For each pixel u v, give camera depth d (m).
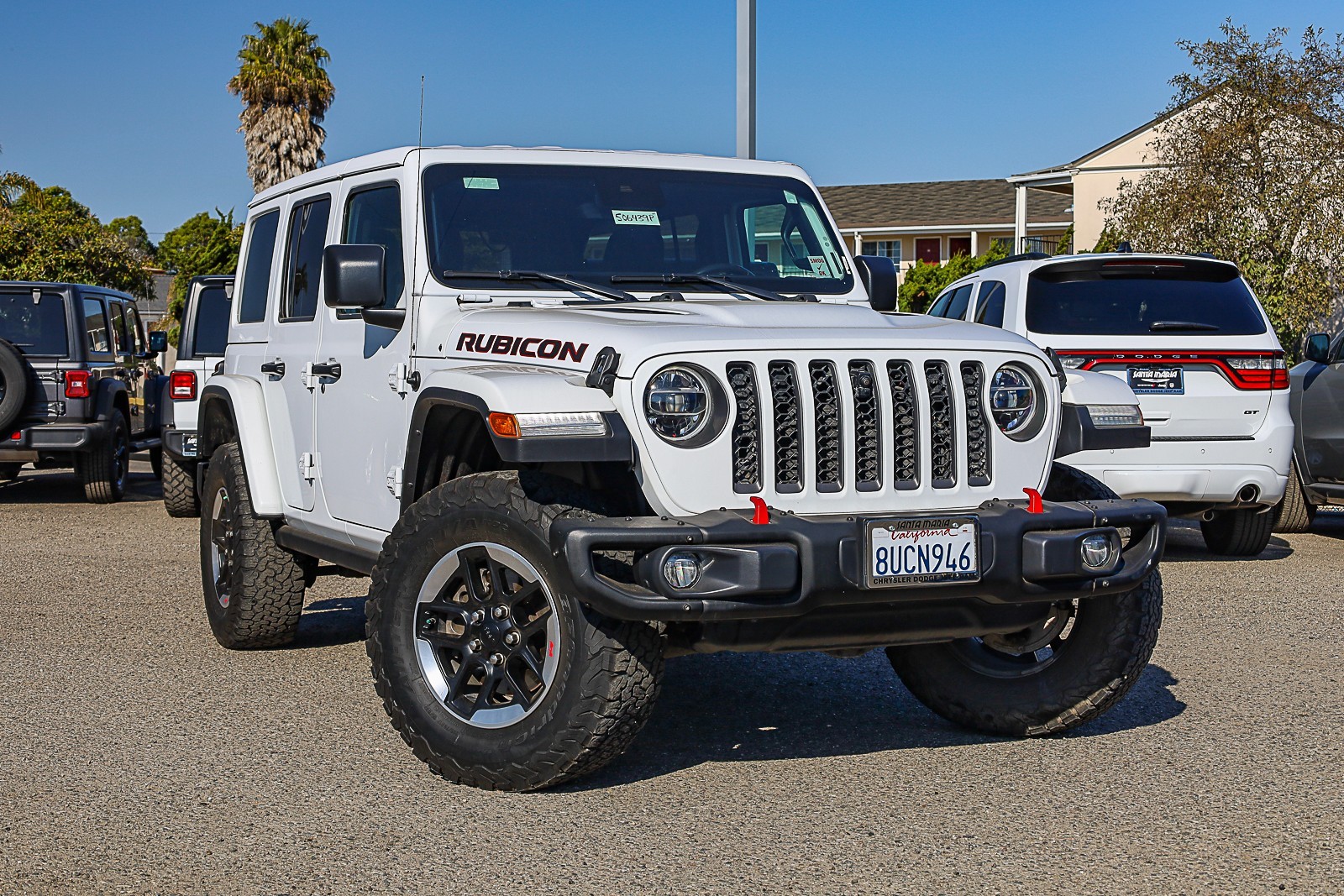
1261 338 9.25
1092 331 9.09
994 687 5.33
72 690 6.17
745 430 4.44
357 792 4.68
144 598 8.57
